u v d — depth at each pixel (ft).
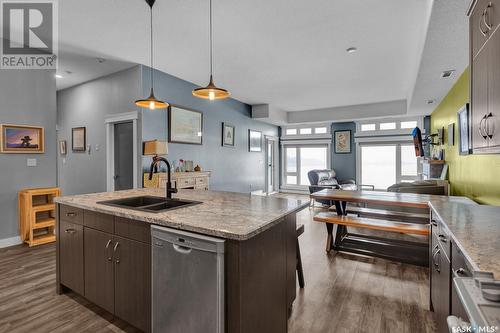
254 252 4.57
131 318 5.70
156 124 14.71
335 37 10.73
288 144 29.86
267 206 6.37
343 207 11.41
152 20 9.54
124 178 15.15
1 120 11.16
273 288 5.31
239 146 22.71
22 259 9.96
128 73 14.42
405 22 9.44
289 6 8.59
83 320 6.42
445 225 4.81
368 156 25.21
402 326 6.27
